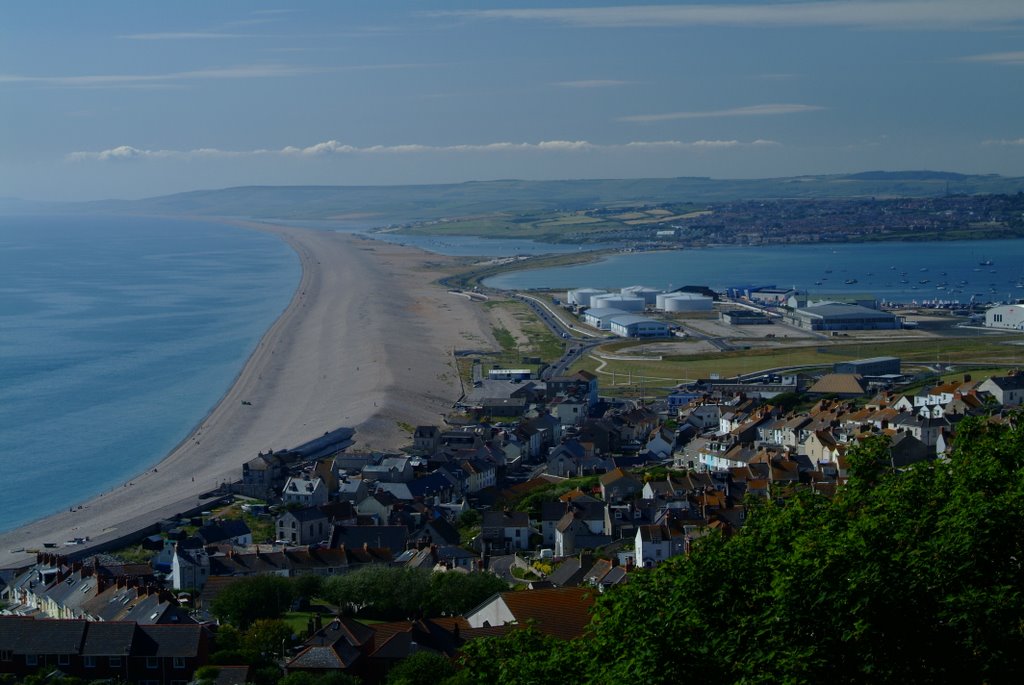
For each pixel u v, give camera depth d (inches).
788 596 3730.3
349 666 6609.3
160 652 6914.4
